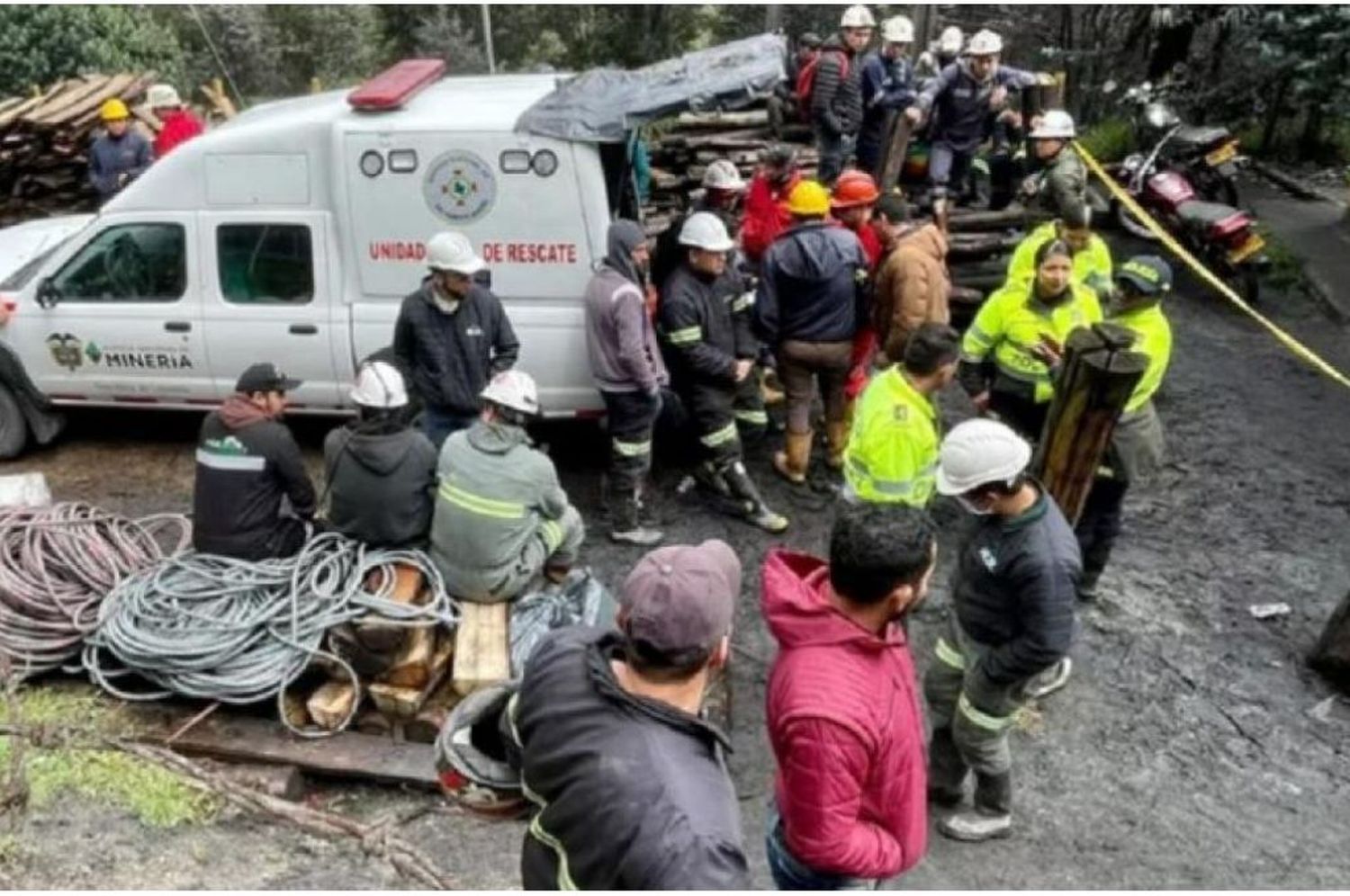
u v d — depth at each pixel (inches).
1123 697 218.1
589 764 88.0
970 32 556.7
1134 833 187.3
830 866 117.0
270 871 166.4
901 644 120.8
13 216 418.0
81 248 286.2
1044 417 247.6
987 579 161.8
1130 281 216.4
